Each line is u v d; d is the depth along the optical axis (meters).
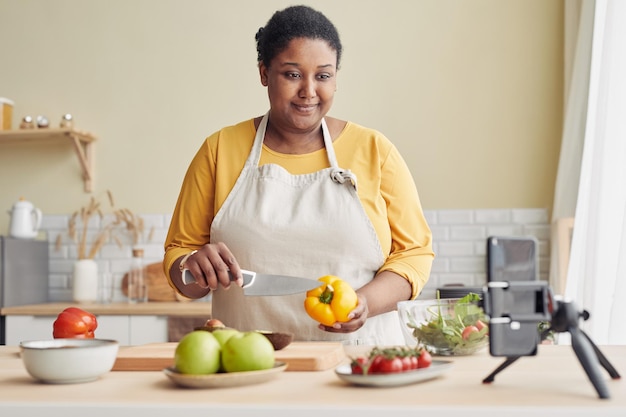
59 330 1.72
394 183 1.99
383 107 4.05
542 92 3.97
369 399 1.07
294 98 1.86
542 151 3.96
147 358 1.42
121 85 4.23
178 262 1.93
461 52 4.02
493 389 1.14
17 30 4.31
